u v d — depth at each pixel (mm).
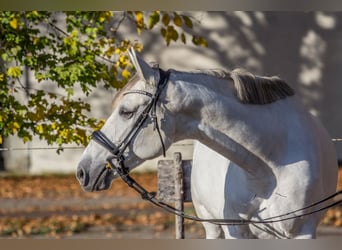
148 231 16641
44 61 11539
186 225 17438
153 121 7637
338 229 16641
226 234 8609
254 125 7891
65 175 25016
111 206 19859
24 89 12234
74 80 11133
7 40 11359
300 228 8188
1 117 10977
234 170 8438
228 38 25609
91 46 11875
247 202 8234
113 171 7832
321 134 8844
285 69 25922
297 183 8031
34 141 25125
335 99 25969
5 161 25406
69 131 11109
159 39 24984
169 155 23516
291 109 8281
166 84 7676
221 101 7781
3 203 20578
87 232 16672
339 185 21078
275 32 25828
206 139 7848
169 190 10875
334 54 26016
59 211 19281
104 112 24469
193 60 25406
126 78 11336
